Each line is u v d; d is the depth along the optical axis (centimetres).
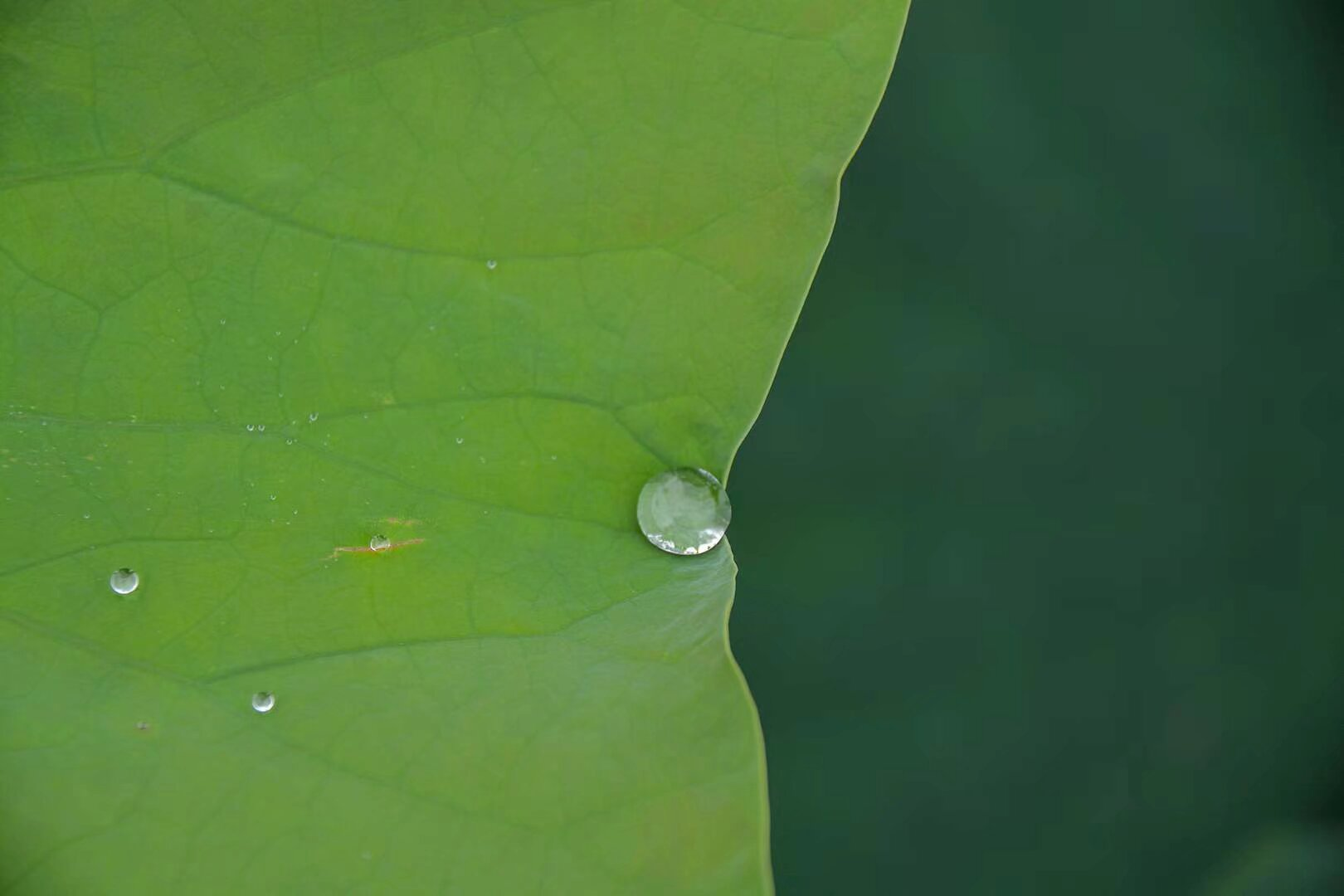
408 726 48
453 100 48
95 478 48
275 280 48
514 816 48
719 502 48
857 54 48
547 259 48
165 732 48
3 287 48
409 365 48
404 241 48
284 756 48
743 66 48
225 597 48
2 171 48
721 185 48
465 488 48
